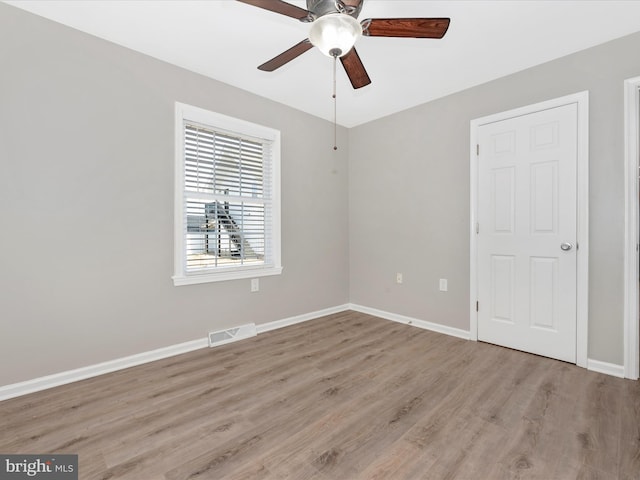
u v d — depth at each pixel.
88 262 2.21
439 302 3.21
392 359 2.53
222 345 2.85
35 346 2.03
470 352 2.65
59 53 2.08
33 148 2.00
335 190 3.92
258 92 3.08
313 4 1.62
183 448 1.50
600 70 2.25
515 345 2.69
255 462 1.41
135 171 2.40
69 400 1.92
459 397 1.95
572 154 2.37
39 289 2.04
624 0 1.83
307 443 1.54
